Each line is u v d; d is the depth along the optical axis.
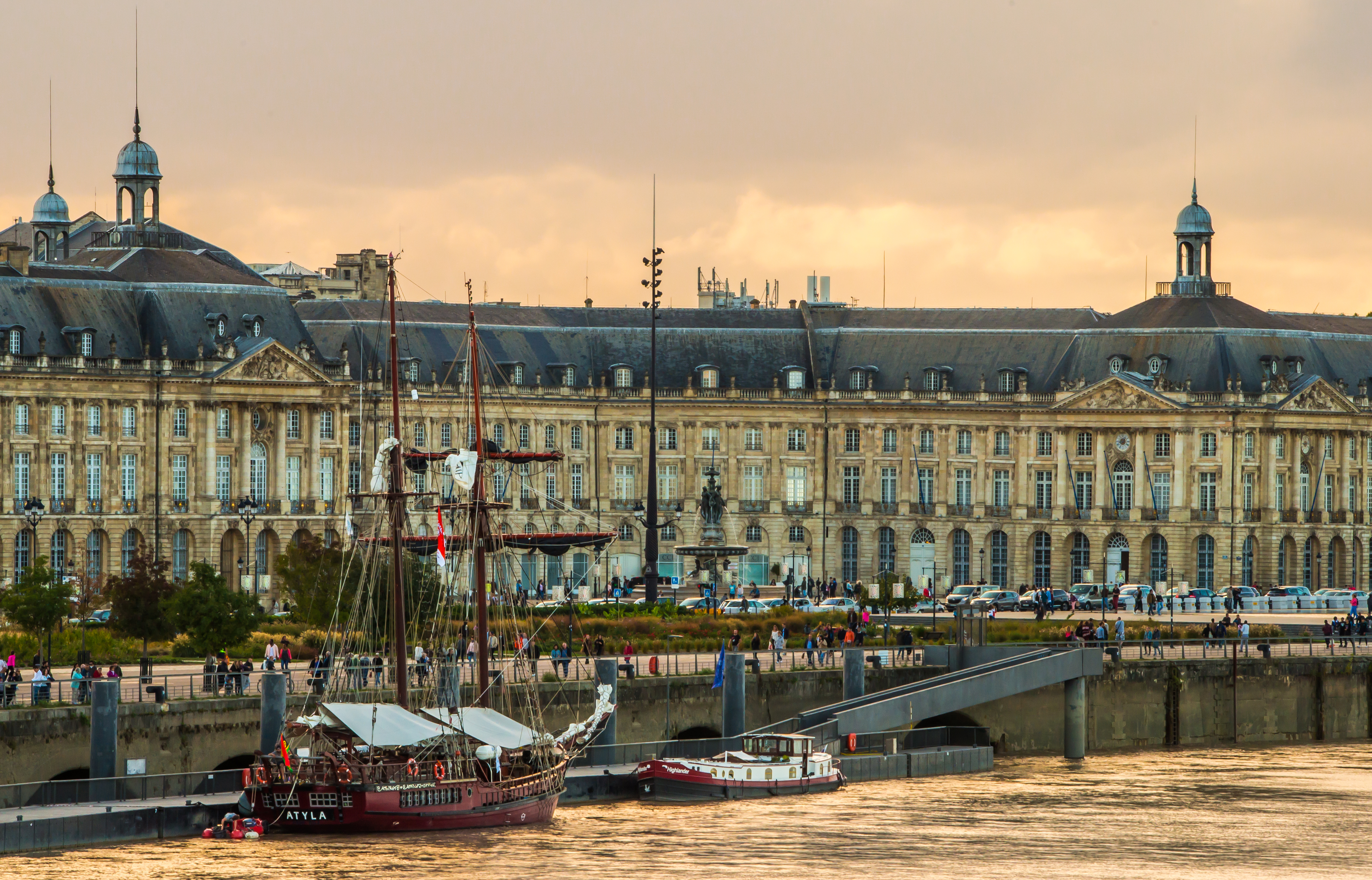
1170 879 142.38
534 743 156.50
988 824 157.38
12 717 153.38
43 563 195.00
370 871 136.75
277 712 157.88
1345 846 152.25
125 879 133.00
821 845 148.62
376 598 195.50
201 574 195.88
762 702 187.00
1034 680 187.62
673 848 146.12
